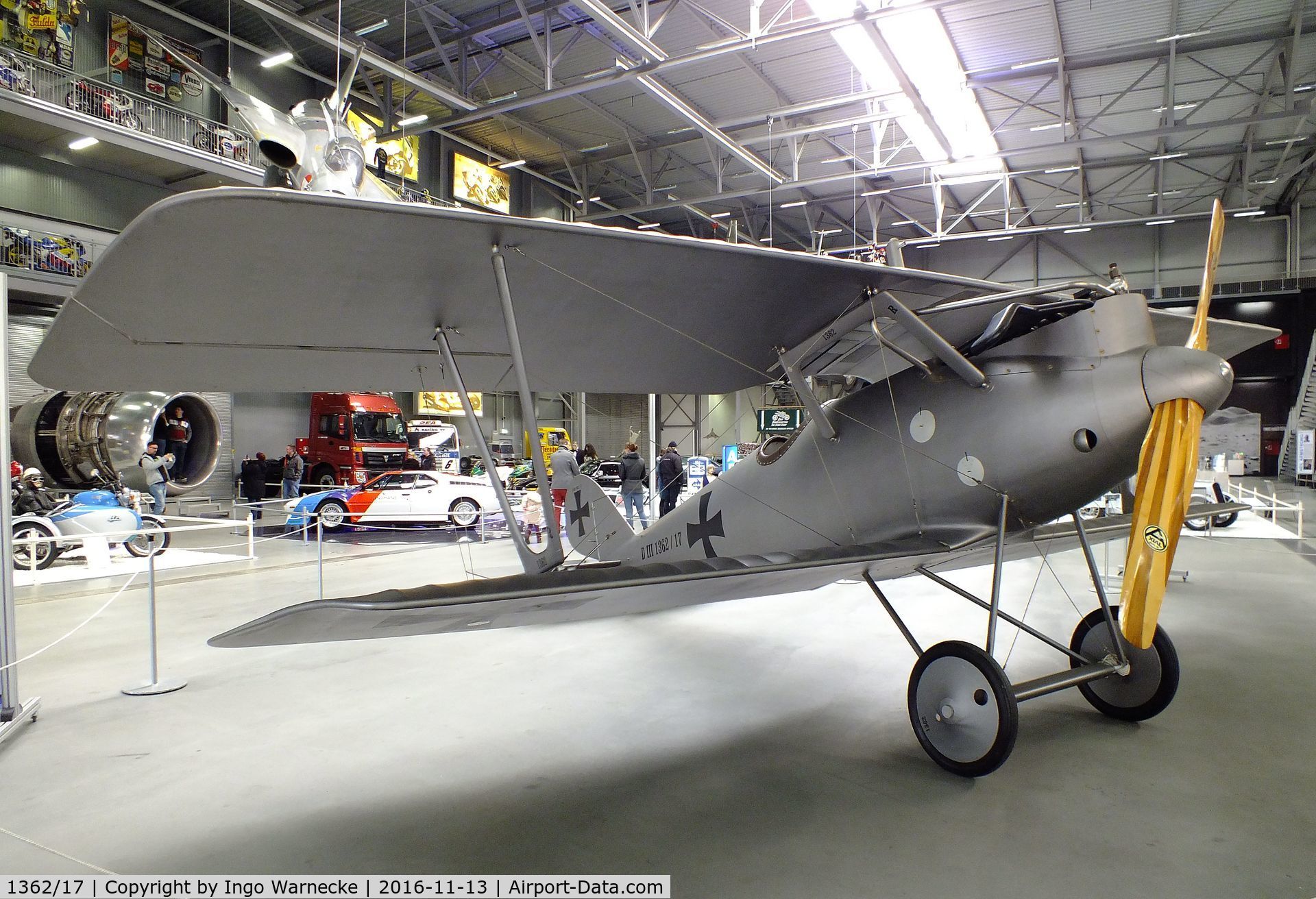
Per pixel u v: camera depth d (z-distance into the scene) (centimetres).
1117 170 1869
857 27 1015
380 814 267
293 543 1103
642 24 1048
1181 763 305
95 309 251
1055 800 273
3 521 352
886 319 340
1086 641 365
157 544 961
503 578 224
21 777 301
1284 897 210
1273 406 2488
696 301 305
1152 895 212
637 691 407
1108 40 1215
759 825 256
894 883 219
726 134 1597
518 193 2183
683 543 459
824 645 499
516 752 323
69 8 1355
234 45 1608
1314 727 344
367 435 1603
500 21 1312
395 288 261
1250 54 1277
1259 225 2331
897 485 332
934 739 303
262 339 298
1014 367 304
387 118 1562
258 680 431
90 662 470
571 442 2725
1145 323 287
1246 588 679
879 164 1562
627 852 238
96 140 1320
